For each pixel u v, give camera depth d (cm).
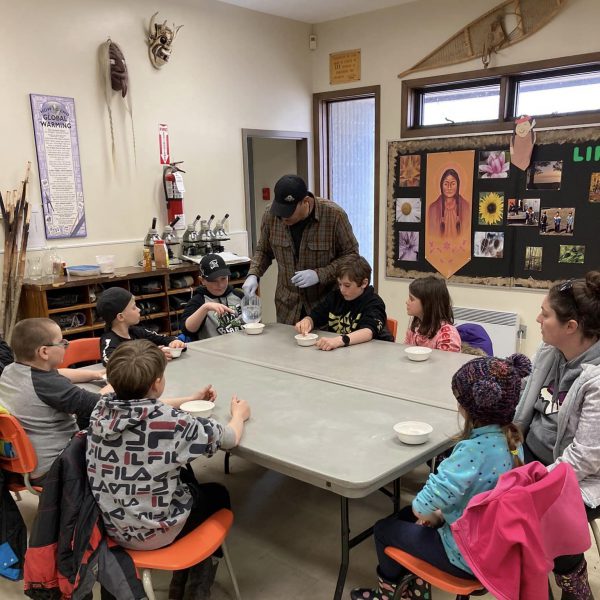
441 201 453
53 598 155
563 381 170
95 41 369
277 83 493
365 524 237
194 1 422
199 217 434
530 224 413
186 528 163
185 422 151
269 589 197
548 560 117
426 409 186
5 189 337
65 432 205
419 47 450
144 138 405
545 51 393
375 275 507
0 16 324
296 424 175
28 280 340
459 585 138
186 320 302
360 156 523
